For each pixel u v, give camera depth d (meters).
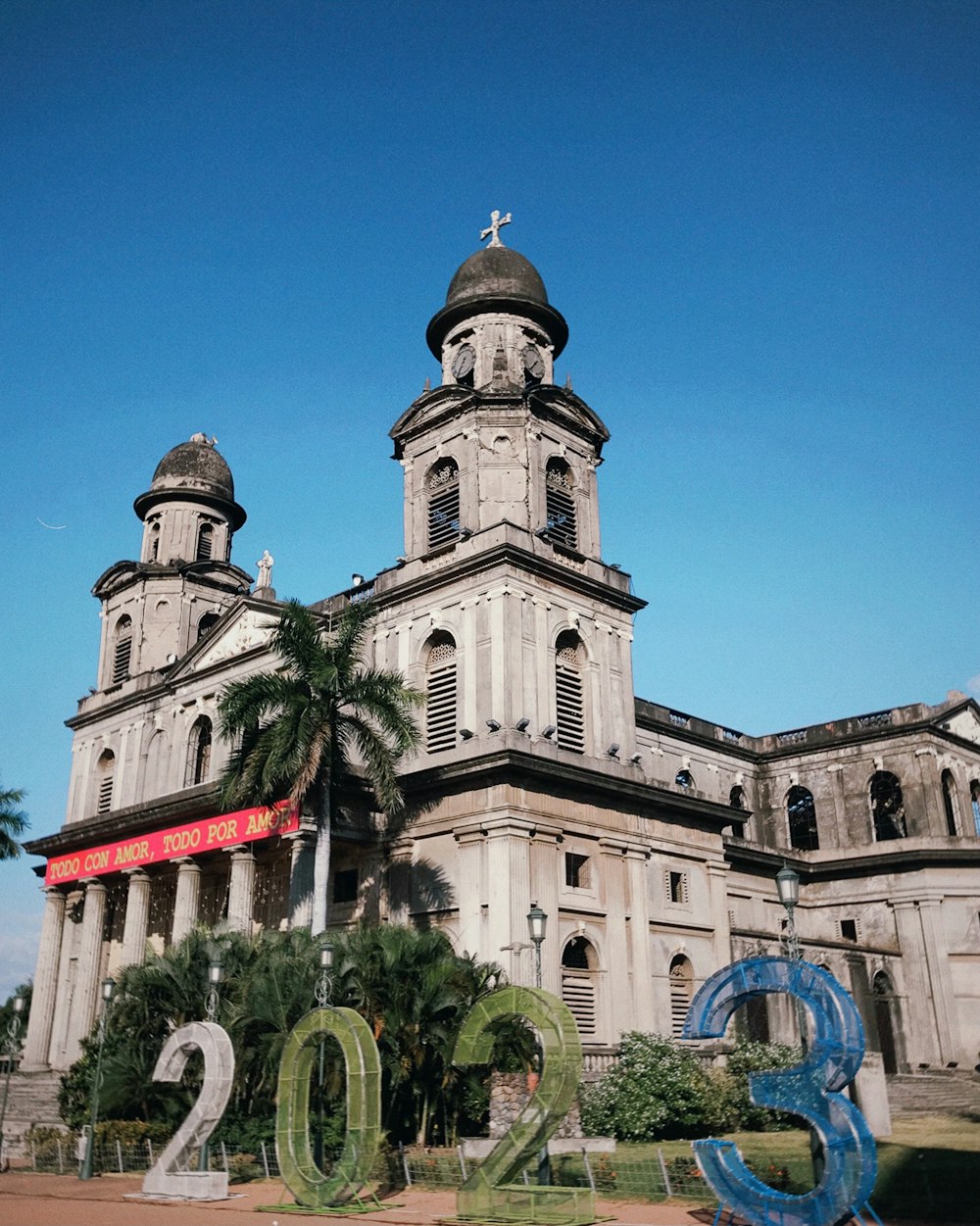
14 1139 35.47
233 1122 28.78
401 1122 28.44
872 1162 15.48
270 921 42.00
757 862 52.69
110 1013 32.19
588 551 44.38
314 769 33.53
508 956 33.94
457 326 47.03
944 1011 50.62
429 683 41.19
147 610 55.53
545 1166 20.72
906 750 57.44
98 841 46.53
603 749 40.81
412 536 44.22
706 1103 29.94
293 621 36.16
